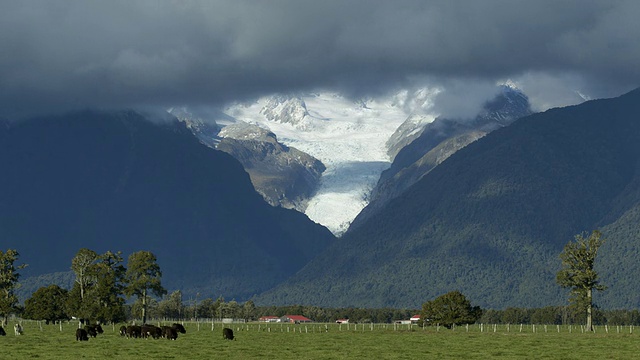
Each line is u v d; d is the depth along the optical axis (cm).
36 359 16638
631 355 18450
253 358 17225
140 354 17712
